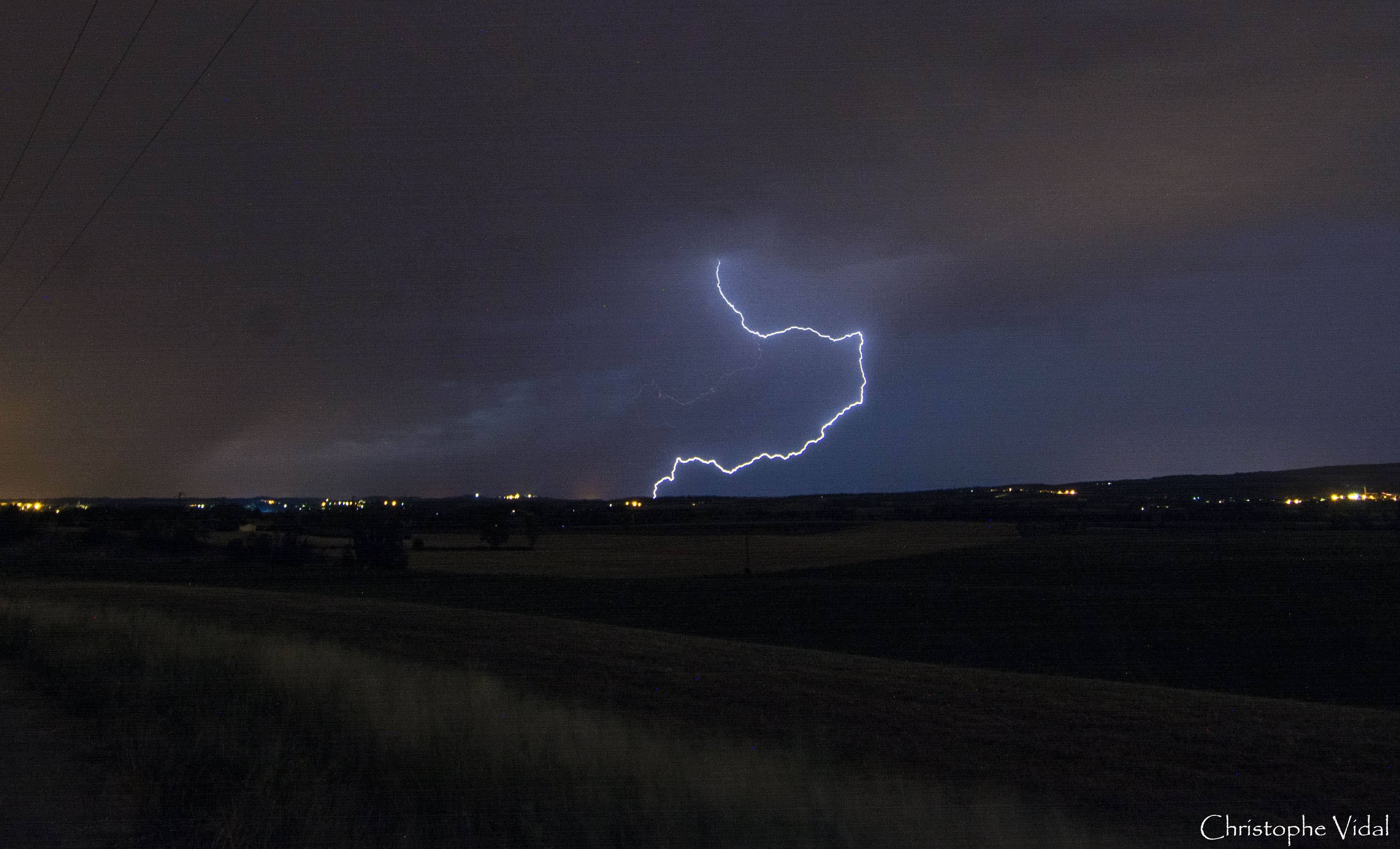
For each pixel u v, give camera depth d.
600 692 15.01
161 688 12.34
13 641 17.55
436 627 24.39
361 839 6.54
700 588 56.31
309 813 6.80
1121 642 36.75
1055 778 9.95
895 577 65.12
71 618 20.78
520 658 18.75
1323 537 96.62
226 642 16.94
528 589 55.97
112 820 6.83
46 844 6.31
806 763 9.62
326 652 15.89
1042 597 51.31
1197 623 42.00
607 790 7.93
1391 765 10.48
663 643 22.28
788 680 16.56
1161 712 13.68
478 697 12.04
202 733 9.47
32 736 9.64
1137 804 8.97
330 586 57.81
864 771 9.74
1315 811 8.73
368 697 11.82
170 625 19.58
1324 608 46.72
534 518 118.94
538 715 11.06
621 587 56.97
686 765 8.92
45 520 88.06
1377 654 34.12
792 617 43.47
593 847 6.60
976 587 56.56
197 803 7.28
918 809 7.98
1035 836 7.48
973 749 11.28
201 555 78.94
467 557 91.50
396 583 59.72
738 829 7.18
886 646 35.19
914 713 13.55
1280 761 10.68
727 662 18.94
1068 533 113.19
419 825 6.98
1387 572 61.69
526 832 6.82
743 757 9.77
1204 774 10.12
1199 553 77.81
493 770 8.44
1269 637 37.94
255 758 8.47
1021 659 32.72
